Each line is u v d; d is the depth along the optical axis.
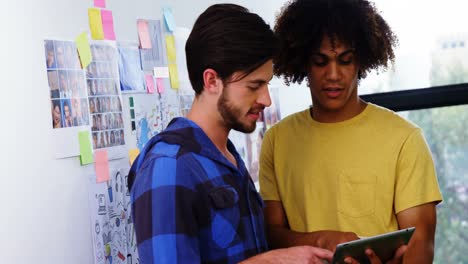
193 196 1.24
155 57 2.08
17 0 1.53
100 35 1.81
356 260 1.35
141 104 2.00
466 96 3.02
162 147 1.29
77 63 1.71
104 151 1.80
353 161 1.67
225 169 1.34
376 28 1.71
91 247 1.73
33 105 1.55
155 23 2.09
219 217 1.29
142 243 1.22
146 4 2.05
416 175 1.62
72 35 1.70
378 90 3.11
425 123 3.09
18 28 1.52
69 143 1.66
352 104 1.71
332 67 1.66
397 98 3.07
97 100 1.78
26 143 1.53
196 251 1.23
